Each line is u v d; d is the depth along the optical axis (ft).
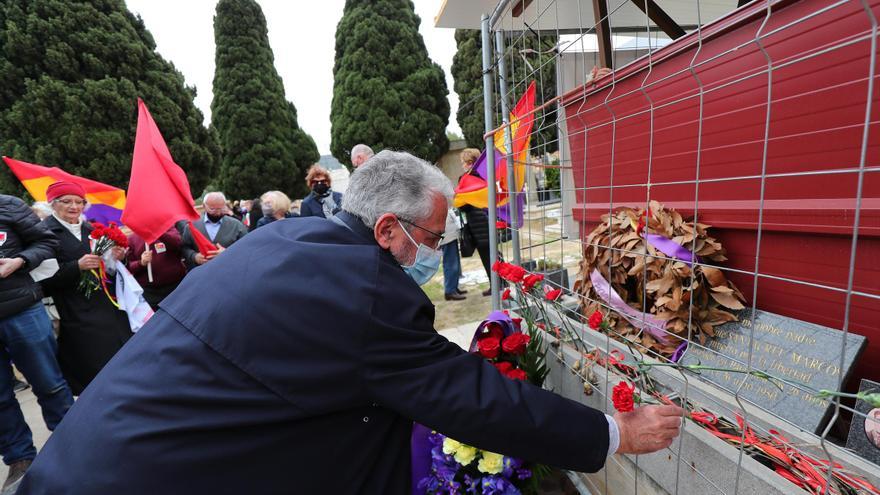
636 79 5.48
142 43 35.22
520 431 2.75
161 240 11.31
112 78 33.01
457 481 4.68
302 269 2.92
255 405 2.76
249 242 3.36
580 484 5.16
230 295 2.89
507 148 7.73
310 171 12.80
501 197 9.96
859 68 3.36
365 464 3.20
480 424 2.74
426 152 47.39
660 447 3.09
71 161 31.60
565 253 16.92
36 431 8.98
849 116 3.51
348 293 2.80
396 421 3.34
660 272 5.06
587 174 6.81
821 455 3.31
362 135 46.75
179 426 2.73
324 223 3.45
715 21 4.30
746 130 4.33
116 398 2.90
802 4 3.61
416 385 2.76
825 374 3.67
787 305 4.47
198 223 13.20
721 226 4.81
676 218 5.14
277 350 2.74
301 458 2.98
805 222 3.98
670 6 13.83
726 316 4.67
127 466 2.71
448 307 14.79
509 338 5.24
